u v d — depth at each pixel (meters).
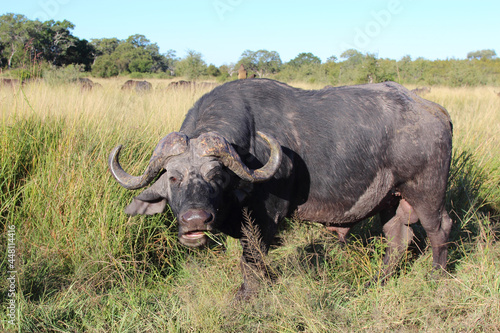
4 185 4.11
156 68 57.94
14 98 5.09
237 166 2.71
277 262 3.58
